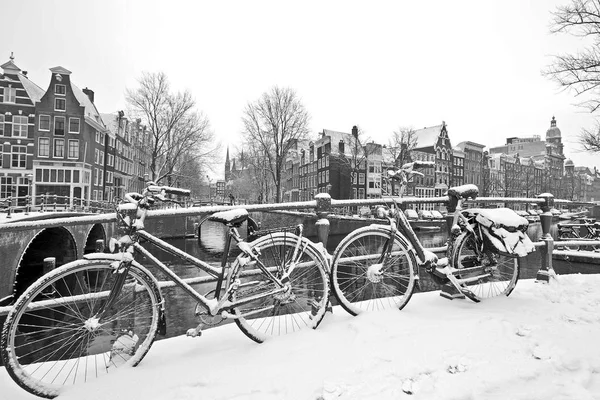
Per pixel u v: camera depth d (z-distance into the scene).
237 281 2.32
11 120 30.11
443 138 52.78
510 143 103.44
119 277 2.09
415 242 3.06
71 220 2.17
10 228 1.97
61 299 2.06
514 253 3.00
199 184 43.06
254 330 2.39
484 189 56.34
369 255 2.96
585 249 11.52
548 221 4.07
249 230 2.51
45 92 31.50
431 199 3.35
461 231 3.29
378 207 3.10
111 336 2.24
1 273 10.35
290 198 63.53
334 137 47.75
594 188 104.75
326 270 2.70
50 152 30.89
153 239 2.22
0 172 29.70
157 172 32.44
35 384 1.84
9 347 1.82
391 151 37.75
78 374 2.03
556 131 98.94
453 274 3.14
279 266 2.51
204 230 28.19
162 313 2.18
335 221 20.89
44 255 18.34
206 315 2.31
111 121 43.78
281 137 34.41
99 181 36.94
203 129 34.09
